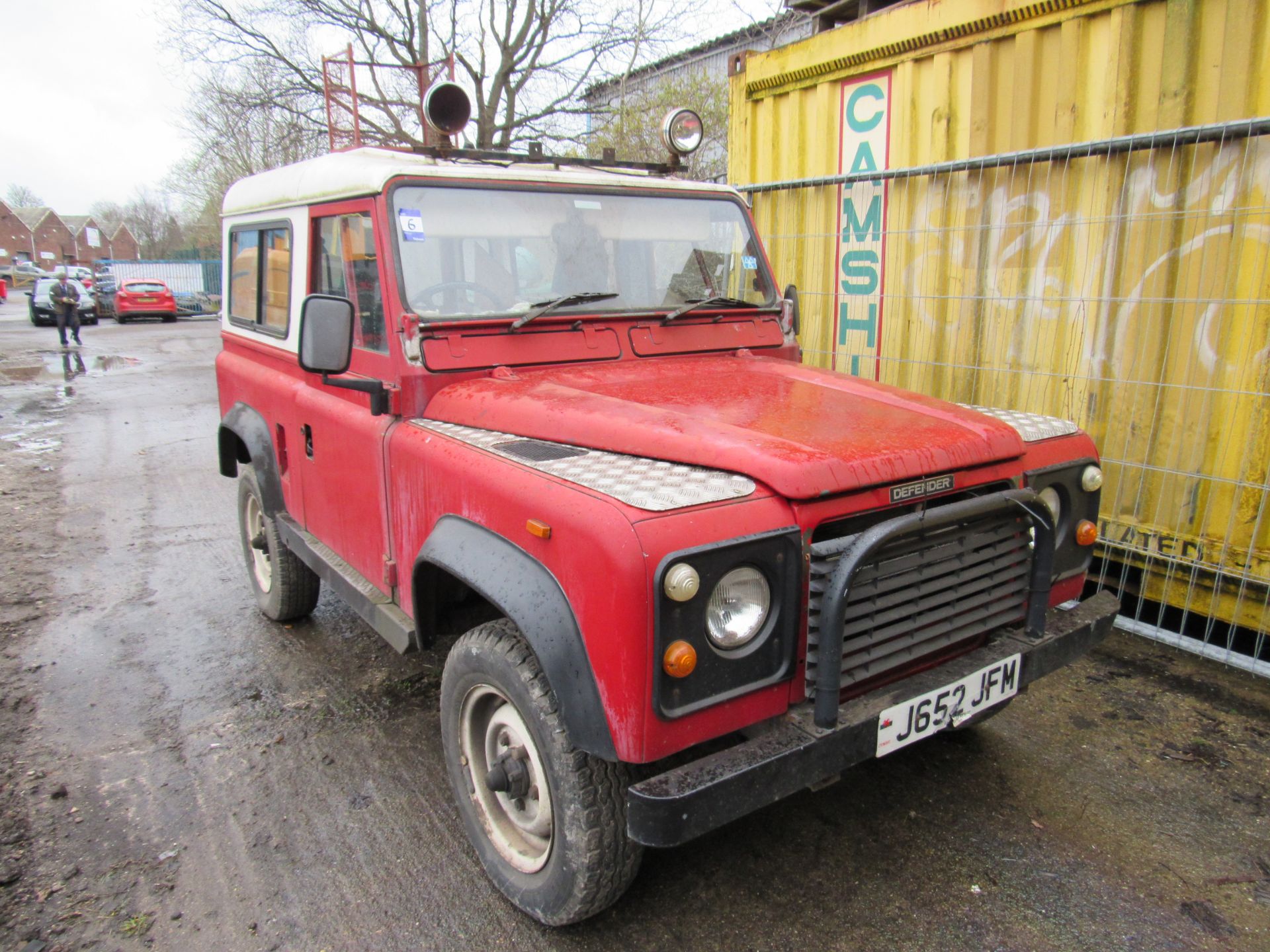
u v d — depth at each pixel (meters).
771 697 2.13
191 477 8.16
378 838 2.98
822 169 5.65
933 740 3.47
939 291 4.97
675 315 3.40
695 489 2.10
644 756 1.95
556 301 3.15
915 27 4.89
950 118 4.82
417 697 3.95
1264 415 3.70
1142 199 4.00
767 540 2.04
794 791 2.09
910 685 2.32
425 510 2.74
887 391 2.92
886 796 3.12
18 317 32.78
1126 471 4.22
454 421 2.86
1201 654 4.05
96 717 3.80
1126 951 2.43
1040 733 3.51
